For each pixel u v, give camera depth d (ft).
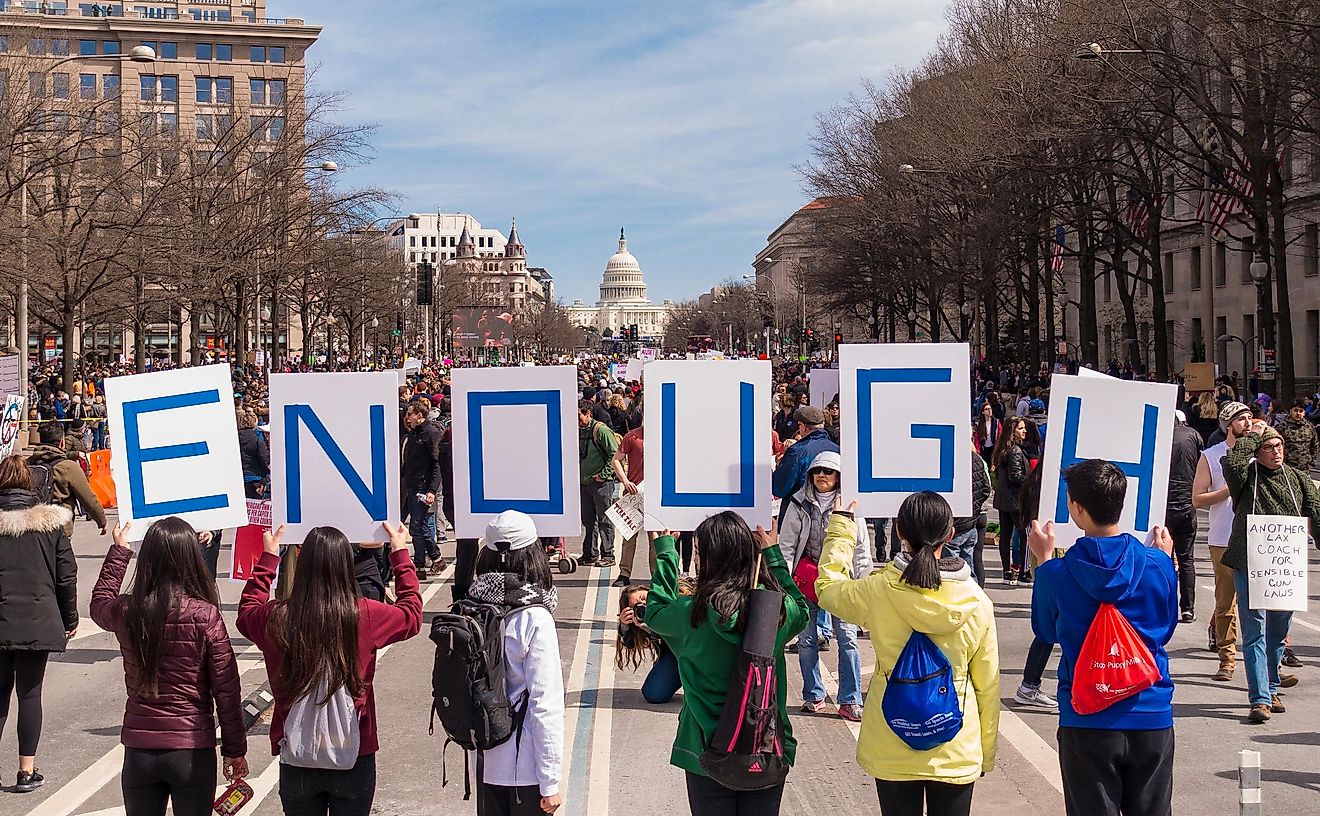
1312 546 56.13
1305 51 82.02
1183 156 128.16
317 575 16.43
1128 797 16.30
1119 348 211.82
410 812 22.48
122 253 112.98
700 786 16.11
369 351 297.12
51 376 144.05
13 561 23.63
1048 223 136.87
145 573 17.25
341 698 16.40
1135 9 93.15
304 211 141.79
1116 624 16.02
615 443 51.93
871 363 23.06
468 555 34.35
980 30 130.72
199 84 311.06
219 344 200.54
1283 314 102.78
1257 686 27.81
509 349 321.73
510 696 16.37
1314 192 145.07
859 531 28.35
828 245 199.11
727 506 22.97
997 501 47.24
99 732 28.07
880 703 16.10
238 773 17.65
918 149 136.98
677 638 16.22
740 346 473.26
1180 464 37.88
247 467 40.45
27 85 109.40
